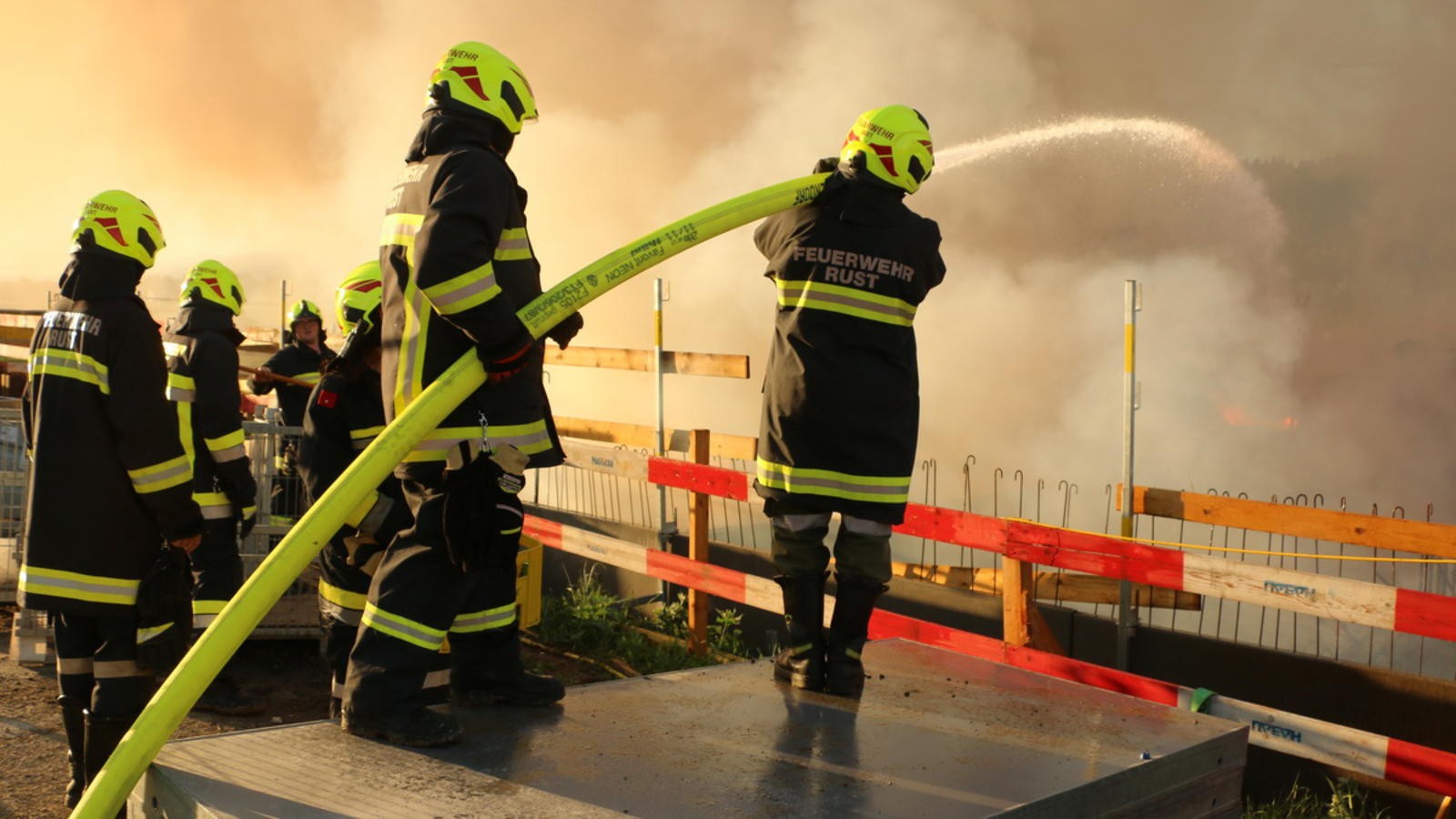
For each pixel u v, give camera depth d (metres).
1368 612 3.65
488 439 2.50
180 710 2.18
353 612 3.79
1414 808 4.53
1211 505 4.91
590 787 2.32
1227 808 2.92
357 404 3.92
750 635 7.03
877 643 3.86
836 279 2.96
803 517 3.09
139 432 3.26
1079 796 2.44
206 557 4.55
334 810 2.14
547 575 8.35
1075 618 5.59
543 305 2.57
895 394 3.00
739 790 2.34
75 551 3.29
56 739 4.27
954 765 2.55
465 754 2.50
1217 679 5.04
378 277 4.27
